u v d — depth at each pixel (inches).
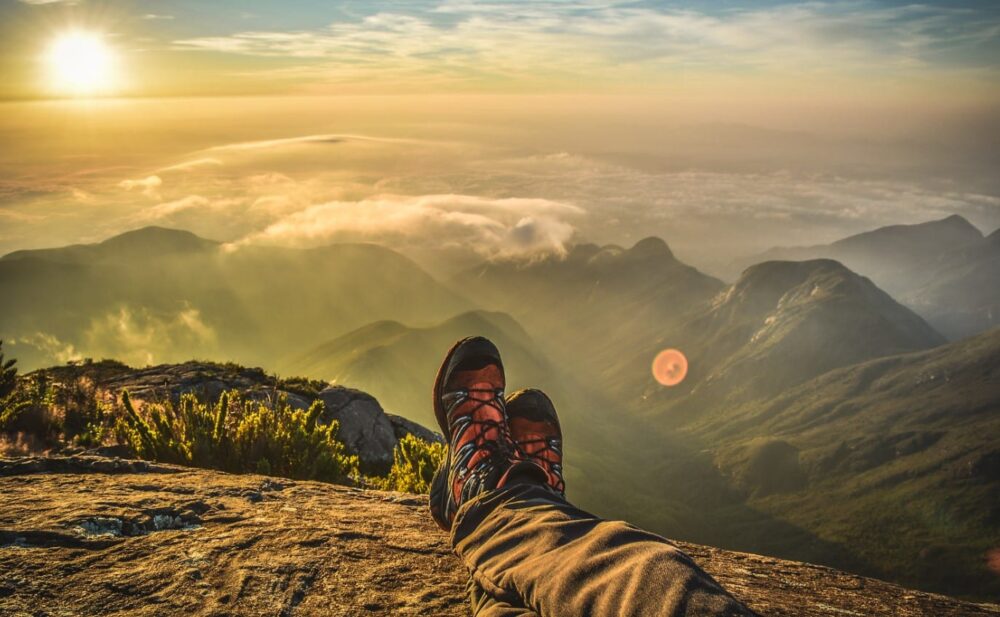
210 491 108.8
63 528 82.2
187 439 206.1
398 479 270.4
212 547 80.5
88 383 534.3
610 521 51.4
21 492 101.0
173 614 62.1
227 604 65.0
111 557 75.6
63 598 63.6
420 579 76.5
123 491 104.7
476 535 58.4
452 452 94.6
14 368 410.3
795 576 94.9
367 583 73.8
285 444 217.6
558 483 109.3
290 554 80.1
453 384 104.3
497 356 107.7
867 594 88.7
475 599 54.2
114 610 62.1
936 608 83.7
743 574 93.5
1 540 77.5
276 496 111.6
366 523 97.7
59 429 385.7
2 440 353.1
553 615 41.4
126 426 219.5
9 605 60.9
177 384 526.6
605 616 37.9
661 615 34.8
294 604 66.7
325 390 573.3
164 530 87.2
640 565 40.4
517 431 126.0
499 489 63.8
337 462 227.0
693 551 105.3
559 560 46.2
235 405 231.3
